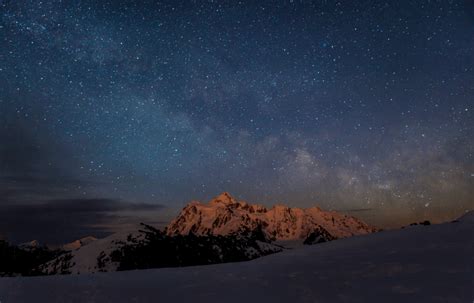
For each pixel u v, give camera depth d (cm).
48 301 363
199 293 363
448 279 335
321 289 341
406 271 375
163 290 385
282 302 318
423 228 631
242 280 407
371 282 347
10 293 400
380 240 588
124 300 354
